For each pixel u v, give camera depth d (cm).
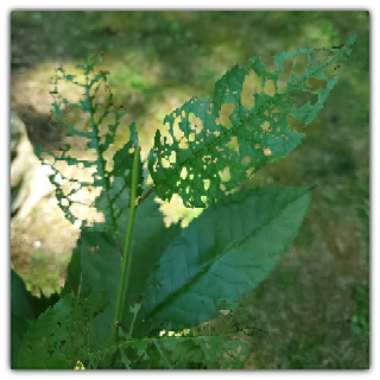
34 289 78
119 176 26
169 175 23
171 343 23
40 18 116
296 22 126
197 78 111
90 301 26
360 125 108
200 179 22
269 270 24
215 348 22
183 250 25
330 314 83
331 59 22
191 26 121
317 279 87
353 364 79
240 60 116
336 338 81
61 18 117
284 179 97
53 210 86
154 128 99
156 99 104
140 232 29
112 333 25
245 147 22
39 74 104
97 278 28
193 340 23
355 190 98
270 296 83
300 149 102
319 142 104
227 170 22
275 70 22
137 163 24
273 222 24
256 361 75
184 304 24
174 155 23
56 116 26
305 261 88
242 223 24
